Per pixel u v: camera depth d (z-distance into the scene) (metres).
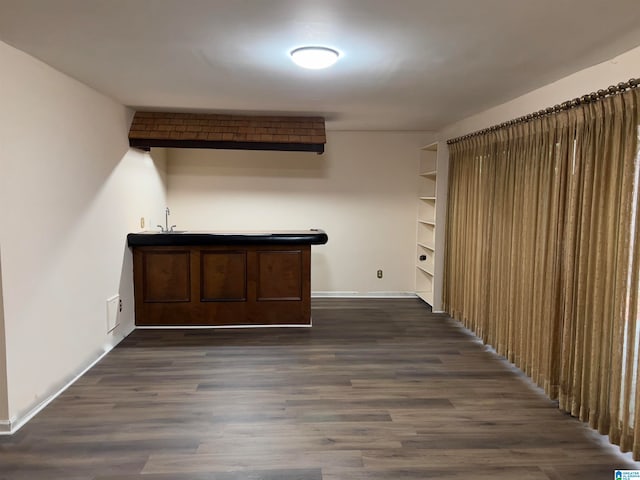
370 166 6.30
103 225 3.98
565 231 3.07
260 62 2.88
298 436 2.67
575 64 2.90
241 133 4.75
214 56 2.76
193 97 3.99
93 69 3.10
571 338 2.98
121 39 2.47
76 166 3.45
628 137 2.48
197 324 4.85
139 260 4.73
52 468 2.34
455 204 5.20
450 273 5.38
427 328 4.92
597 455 2.52
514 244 3.77
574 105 2.95
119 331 4.38
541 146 3.41
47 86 3.02
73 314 3.43
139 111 4.70
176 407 3.02
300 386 3.37
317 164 6.27
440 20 2.15
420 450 2.54
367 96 3.90
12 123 2.65
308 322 4.95
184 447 2.54
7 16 2.15
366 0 1.92
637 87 2.44
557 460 2.46
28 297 2.84
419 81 3.36
